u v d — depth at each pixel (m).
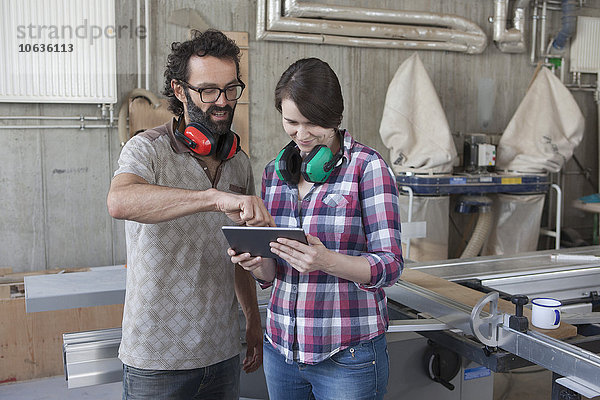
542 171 4.84
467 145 4.87
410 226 2.94
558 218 4.96
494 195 5.02
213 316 1.42
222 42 1.34
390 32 4.66
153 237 1.35
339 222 1.30
